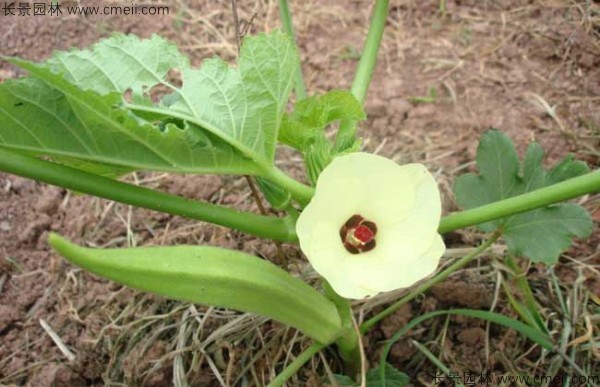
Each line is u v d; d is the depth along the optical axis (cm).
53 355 34
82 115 21
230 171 24
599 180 22
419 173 22
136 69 24
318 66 45
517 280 33
